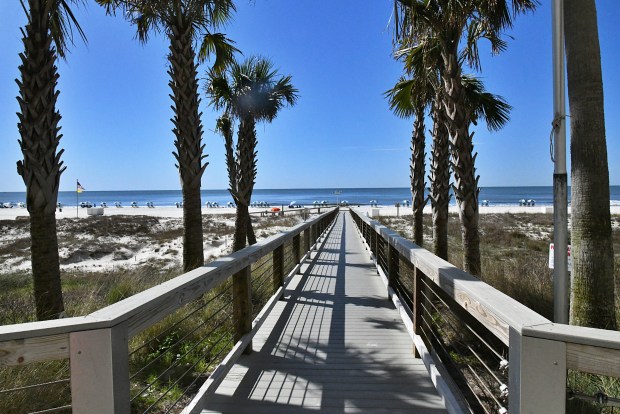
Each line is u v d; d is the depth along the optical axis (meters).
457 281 2.11
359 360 3.63
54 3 3.91
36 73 3.81
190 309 5.19
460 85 5.55
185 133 6.20
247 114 9.88
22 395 2.71
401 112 8.91
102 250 18.03
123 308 1.64
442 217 7.03
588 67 3.64
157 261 15.70
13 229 25.88
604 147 3.69
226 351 4.02
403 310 4.45
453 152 5.63
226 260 3.04
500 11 5.37
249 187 10.08
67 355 1.46
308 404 2.86
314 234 12.00
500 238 17.42
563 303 3.42
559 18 3.38
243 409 2.79
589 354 1.28
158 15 5.95
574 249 3.82
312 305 5.52
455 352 3.99
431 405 2.84
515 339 1.43
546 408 1.32
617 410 2.64
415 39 5.93
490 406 3.03
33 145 3.86
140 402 3.06
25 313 4.55
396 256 5.60
